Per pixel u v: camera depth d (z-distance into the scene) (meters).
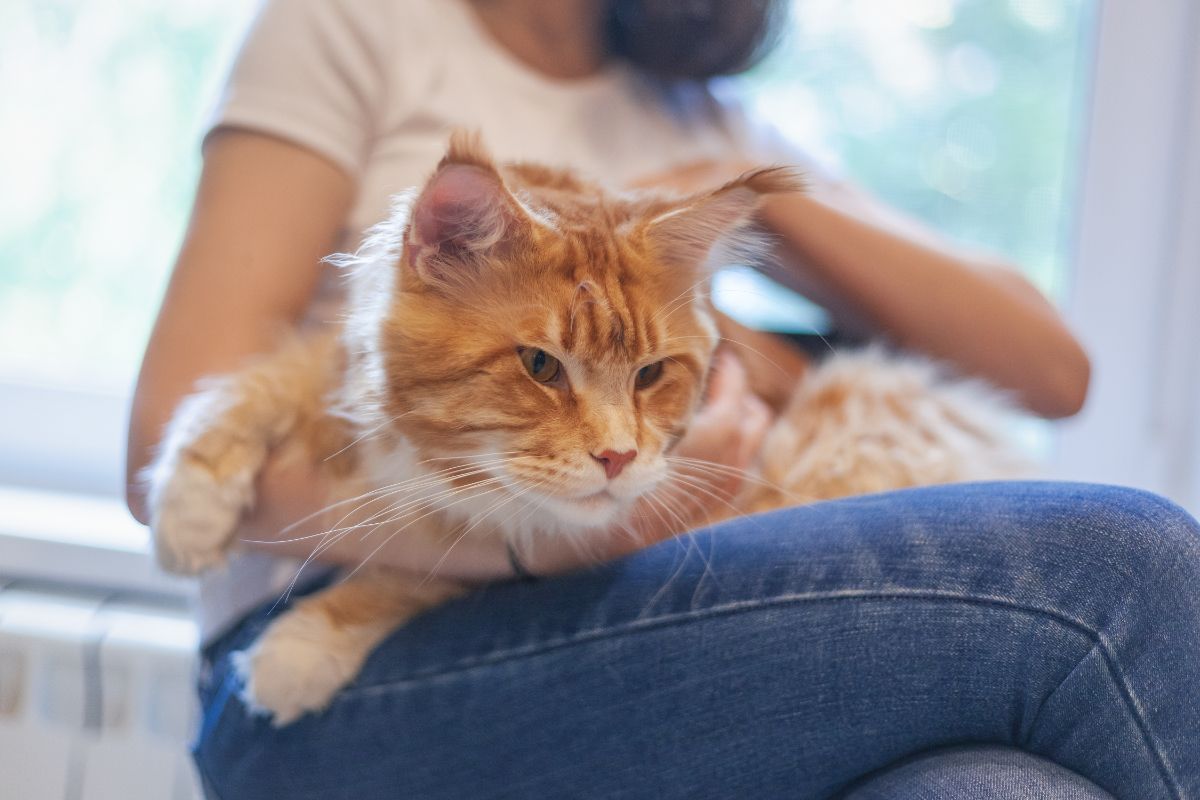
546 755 1.03
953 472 1.40
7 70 1.99
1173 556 0.95
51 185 2.01
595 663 1.01
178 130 2.00
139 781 1.59
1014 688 0.94
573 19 1.51
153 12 1.98
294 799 1.10
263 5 1.37
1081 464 2.03
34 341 2.03
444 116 1.40
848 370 1.49
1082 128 1.96
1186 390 1.98
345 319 1.18
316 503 1.13
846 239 1.42
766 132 1.72
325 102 1.33
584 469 1.08
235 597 1.26
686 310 1.20
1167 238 1.96
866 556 0.99
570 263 1.09
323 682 1.09
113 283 2.03
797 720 0.97
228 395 1.15
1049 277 2.03
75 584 1.72
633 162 1.54
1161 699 0.92
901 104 2.03
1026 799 0.87
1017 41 2.00
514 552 1.15
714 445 1.26
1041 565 0.96
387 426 1.10
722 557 1.04
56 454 1.94
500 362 1.08
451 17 1.45
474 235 1.05
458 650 1.06
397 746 1.07
